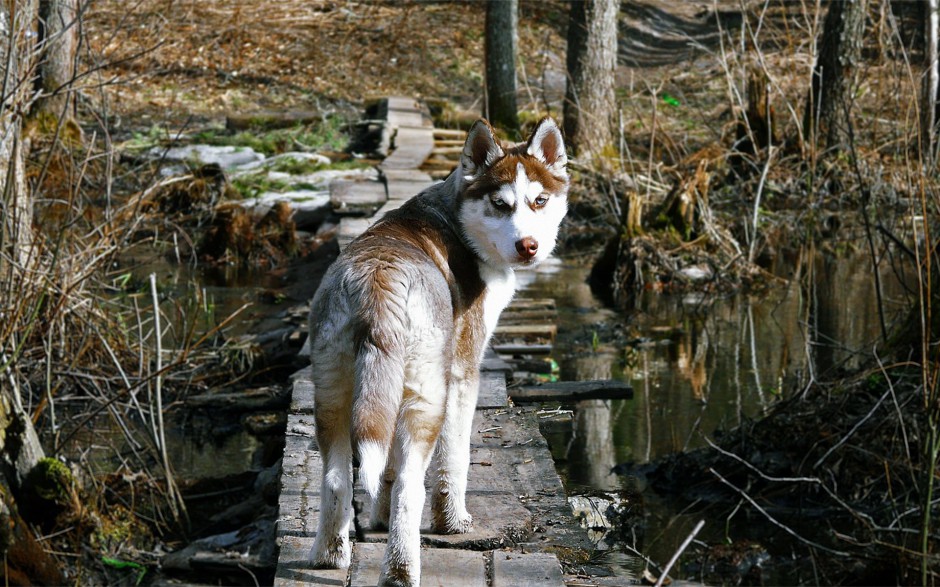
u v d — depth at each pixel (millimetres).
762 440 6852
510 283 4375
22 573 5129
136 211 7797
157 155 13617
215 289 10672
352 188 12312
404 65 20078
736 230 12945
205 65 18594
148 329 9016
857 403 6906
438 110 17531
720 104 17859
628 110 17312
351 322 3580
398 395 3461
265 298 10367
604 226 13742
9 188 5953
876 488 6391
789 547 5973
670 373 8664
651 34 22156
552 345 8711
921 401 6578
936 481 6180
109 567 5695
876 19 19109
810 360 7426
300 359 7500
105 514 6082
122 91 16828
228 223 11789
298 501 4645
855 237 13031
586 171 14359
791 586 5547
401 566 3600
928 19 13281
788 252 12656
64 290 6297
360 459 3289
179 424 7531
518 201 4203
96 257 6785
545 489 4879
